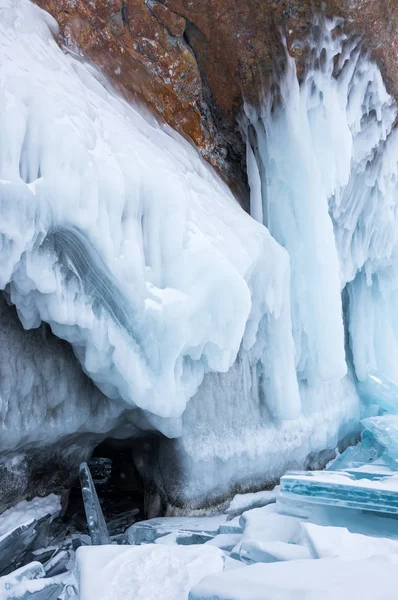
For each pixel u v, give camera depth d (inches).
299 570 88.1
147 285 142.5
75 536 164.2
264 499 192.9
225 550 144.9
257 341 198.5
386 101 214.1
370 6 187.2
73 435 166.9
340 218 238.5
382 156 231.1
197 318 152.1
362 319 280.7
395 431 208.4
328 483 152.6
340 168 205.8
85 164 126.9
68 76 151.6
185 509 184.1
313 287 206.4
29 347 150.0
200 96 212.1
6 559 140.0
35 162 122.0
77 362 162.4
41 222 121.6
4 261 119.2
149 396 149.5
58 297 131.5
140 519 194.1
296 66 196.7
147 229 146.1
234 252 164.4
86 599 93.8
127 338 143.7
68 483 174.6
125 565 104.4
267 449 203.6
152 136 175.2
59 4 171.3
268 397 205.2
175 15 198.5
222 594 80.6
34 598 118.9
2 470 151.6
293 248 208.8
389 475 176.1
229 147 221.6
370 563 90.6
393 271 275.1
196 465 183.8
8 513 153.3
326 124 203.0
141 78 190.4
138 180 141.3
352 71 201.6
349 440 263.7
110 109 160.6
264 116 206.4
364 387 279.1
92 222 127.7
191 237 152.3
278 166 207.2
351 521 149.2
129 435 188.5
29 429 149.3
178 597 94.2
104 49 180.2
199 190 177.9
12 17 146.6
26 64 136.9
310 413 226.7
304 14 189.2
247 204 220.8
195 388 169.3
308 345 213.9
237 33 197.3
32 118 122.7
